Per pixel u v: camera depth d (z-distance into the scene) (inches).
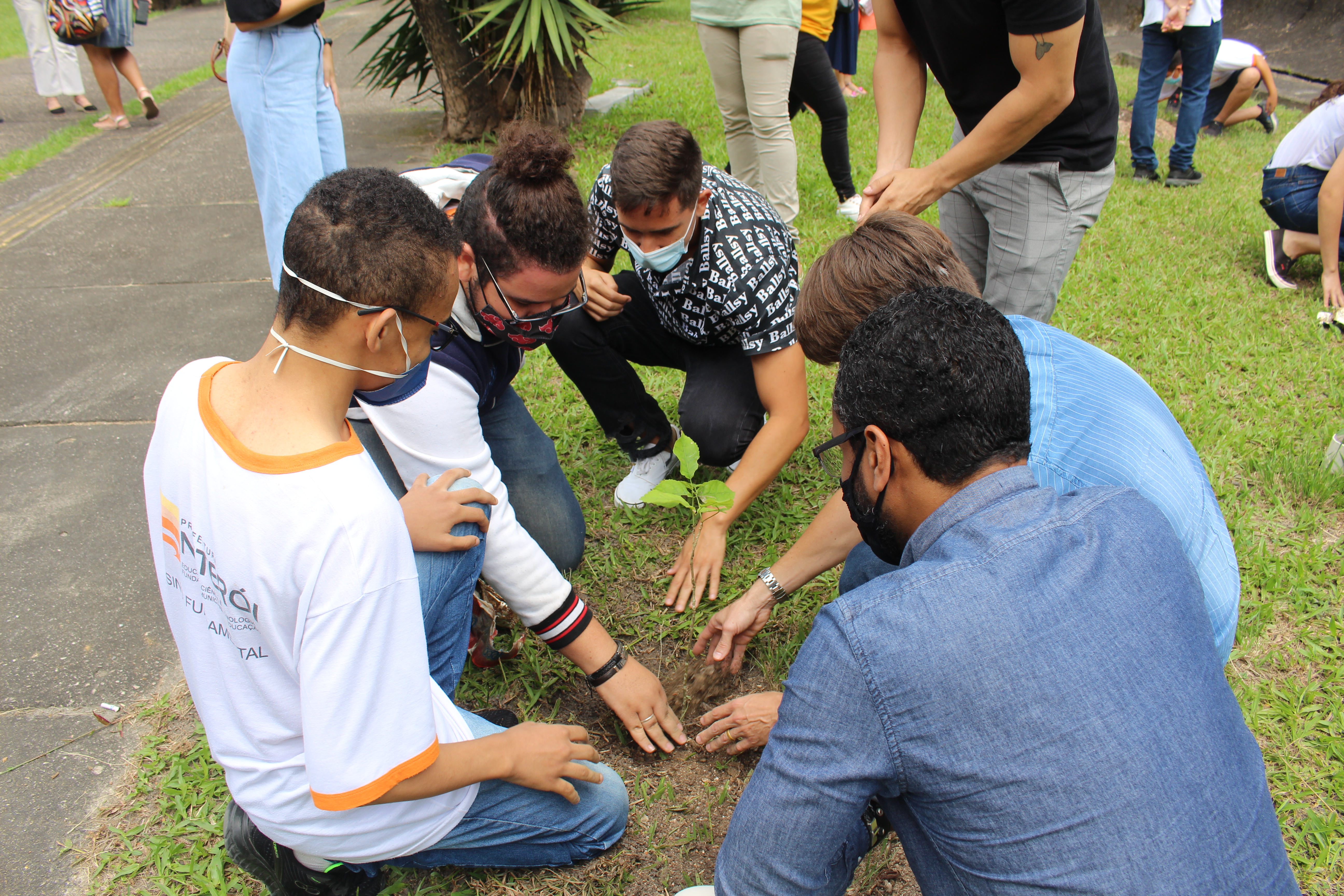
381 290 42.8
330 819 51.3
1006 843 39.6
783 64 163.8
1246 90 269.3
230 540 44.0
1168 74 235.1
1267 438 117.1
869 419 44.6
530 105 244.1
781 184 174.6
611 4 265.4
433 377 70.1
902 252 61.4
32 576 96.2
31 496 109.0
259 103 138.1
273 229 148.3
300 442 44.2
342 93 320.2
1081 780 38.2
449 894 65.8
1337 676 82.7
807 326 64.7
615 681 73.6
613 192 81.7
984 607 40.2
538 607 71.4
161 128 267.7
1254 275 170.6
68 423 123.4
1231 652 69.5
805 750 43.6
